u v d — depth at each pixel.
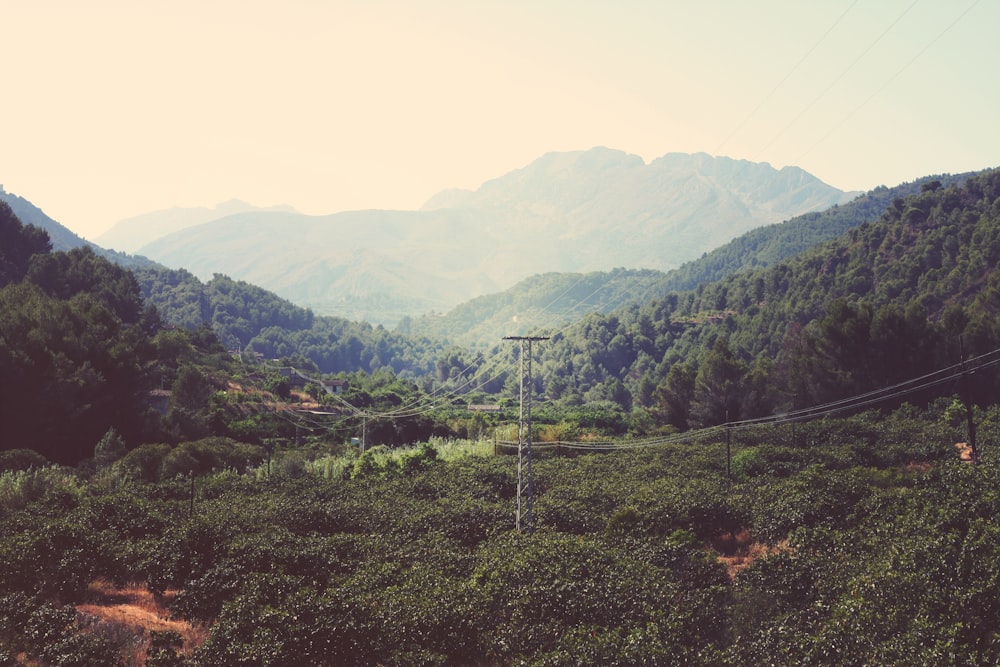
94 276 173.50
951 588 30.94
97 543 42.28
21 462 71.38
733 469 78.94
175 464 80.38
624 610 33.72
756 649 29.61
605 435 125.19
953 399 98.94
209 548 42.22
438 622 31.94
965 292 150.62
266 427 118.62
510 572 38.03
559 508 60.62
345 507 60.44
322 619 30.47
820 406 109.94
